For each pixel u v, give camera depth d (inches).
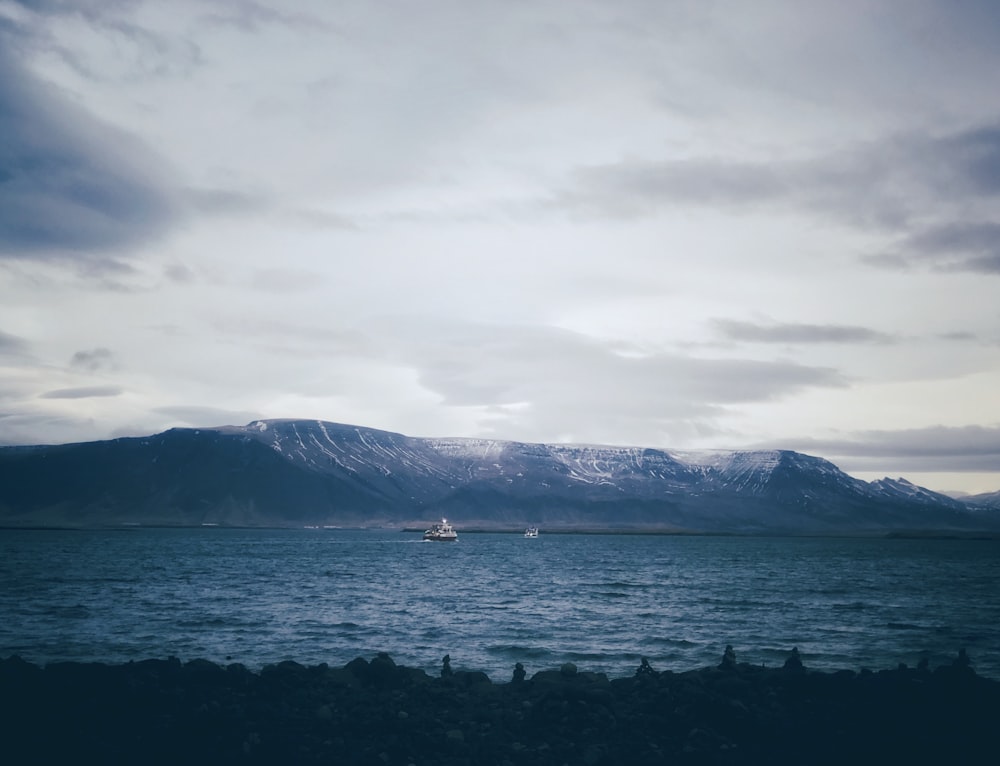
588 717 1002.7
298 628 2100.1
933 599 3280.0
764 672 1195.9
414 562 6929.1
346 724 983.0
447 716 1029.8
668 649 1800.0
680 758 882.1
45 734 909.2
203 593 3238.2
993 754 836.6
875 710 1014.4
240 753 864.3
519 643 1875.0
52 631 1989.4
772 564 7165.4
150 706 1030.4
